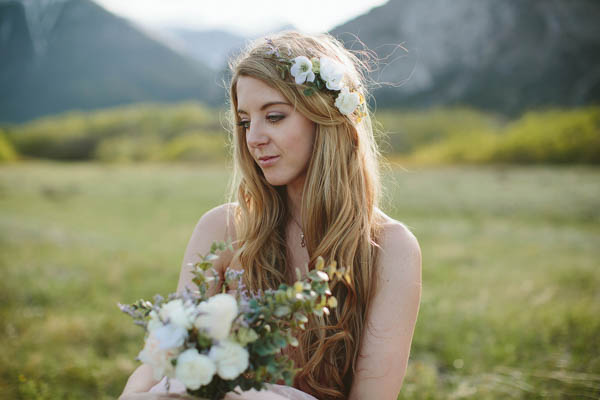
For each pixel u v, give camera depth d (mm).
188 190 23328
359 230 1626
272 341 1164
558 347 4078
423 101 86750
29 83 150250
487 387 3338
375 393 1521
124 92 143750
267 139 1568
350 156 1674
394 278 1581
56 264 7973
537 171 29734
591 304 5344
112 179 30531
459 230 11594
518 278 6820
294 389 1457
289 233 1790
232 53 1784
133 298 5926
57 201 19516
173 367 1087
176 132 78688
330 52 1685
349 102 1573
